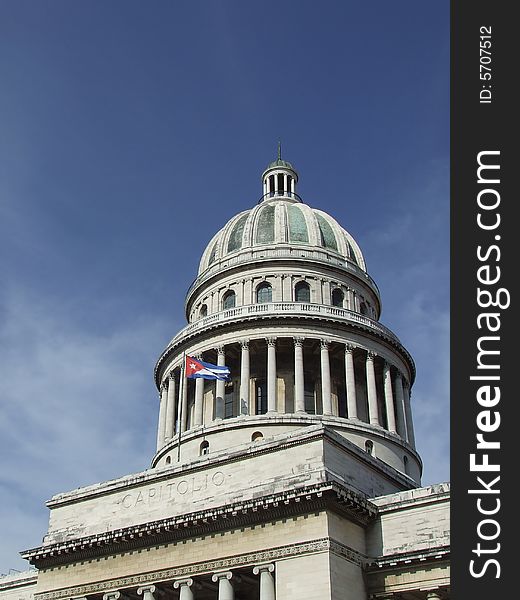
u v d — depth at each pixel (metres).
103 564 66.38
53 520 73.12
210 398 95.06
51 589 68.31
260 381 93.88
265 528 58.53
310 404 92.62
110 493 71.06
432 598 56.28
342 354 95.75
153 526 63.03
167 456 93.56
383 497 61.41
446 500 58.25
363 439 87.56
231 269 103.50
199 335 96.00
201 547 61.16
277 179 121.69
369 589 58.19
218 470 65.56
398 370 98.62
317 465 60.16
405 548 58.06
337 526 56.97
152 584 62.41
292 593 54.94
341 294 103.81
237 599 65.56
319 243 106.75
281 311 94.25
